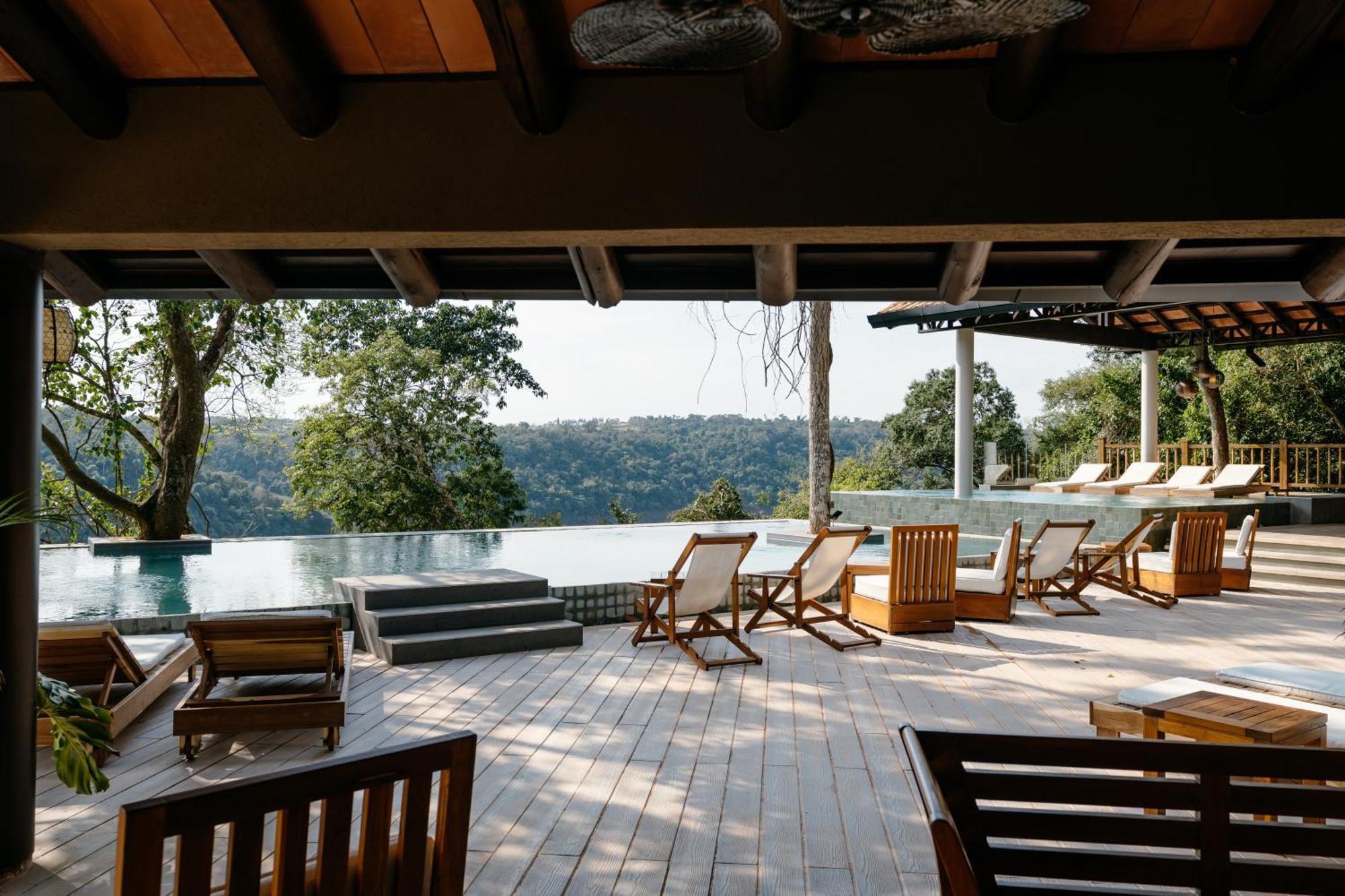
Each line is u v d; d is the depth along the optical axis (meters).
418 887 1.82
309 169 3.26
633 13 1.77
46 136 3.26
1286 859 3.45
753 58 1.99
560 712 5.57
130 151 3.26
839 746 4.88
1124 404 26.00
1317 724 3.76
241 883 1.56
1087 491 17.16
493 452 21.27
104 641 5.12
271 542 14.30
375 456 19.86
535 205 3.24
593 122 3.22
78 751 3.49
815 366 13.20
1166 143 3.10
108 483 18.09
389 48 3.15
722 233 3.27
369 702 5.82
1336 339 14.41
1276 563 11.45
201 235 3.29
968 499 14.88
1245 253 4.35
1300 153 3.06
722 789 4.25
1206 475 16.41
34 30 2.90
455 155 3.24
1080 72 3.12
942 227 3.18
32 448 3.47
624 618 8.65
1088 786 2.14
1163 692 4.25
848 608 8.58
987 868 2.15
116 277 4.43
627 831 3.78
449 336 21.56
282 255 4.36
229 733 5.23
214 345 13.78
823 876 3.38
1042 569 9.20
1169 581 10.02
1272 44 2.86
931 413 30.45
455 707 5.68
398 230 3.25
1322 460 17.88
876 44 1.96
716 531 16.38
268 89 3.10
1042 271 4.47
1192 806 2.13
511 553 13.25
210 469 25.41
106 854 3.63
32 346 3.46
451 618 7.40
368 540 14.90
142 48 3.14
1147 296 4.55
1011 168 3.14
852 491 16.86
